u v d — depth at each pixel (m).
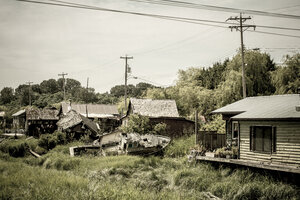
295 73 31.91
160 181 18.73
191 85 52.72
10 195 13.88
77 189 15.02
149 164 22.72
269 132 17.56
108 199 13.18
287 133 16.45
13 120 73.88
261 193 15.20
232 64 37.91
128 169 21.61
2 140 43.97
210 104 42.16
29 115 53.78
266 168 16.25
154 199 14.09
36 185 15.78
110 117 50.12
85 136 39.69
